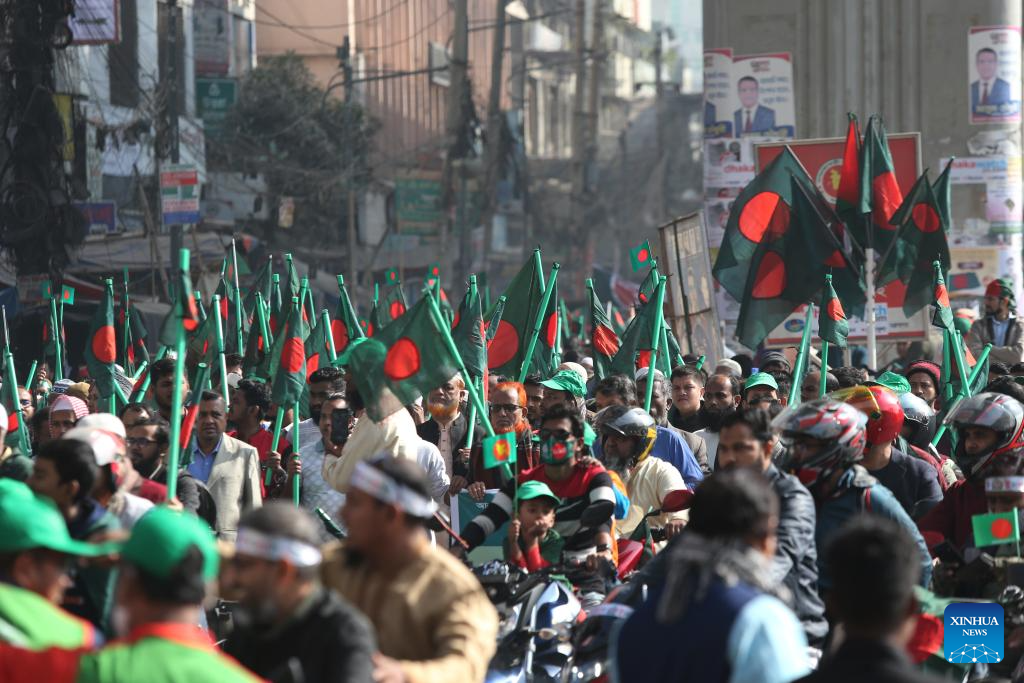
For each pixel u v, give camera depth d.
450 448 29.11
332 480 24.39
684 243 43.03
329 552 14.44
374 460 14.02
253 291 38.19
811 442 18.31
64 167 89.25
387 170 186.25
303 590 12.17
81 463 16.84
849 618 11.00
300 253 149.12
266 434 29.98
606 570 19.75
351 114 158.12
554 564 19.66
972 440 20.44
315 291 135.38
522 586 18.70
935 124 71.00
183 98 127.31
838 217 38.81
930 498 22.31
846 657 10.92
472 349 29.17
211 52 142.62
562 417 19.88
